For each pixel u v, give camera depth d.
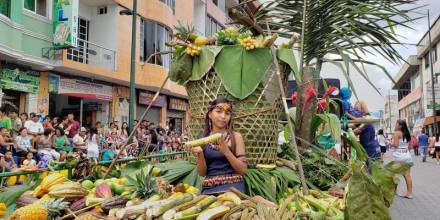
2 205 3.26
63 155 11.62
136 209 2.99
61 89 16.94
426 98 40.28
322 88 9.78
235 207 3.01
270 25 6.16
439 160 24.11
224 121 3.62
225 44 4.57
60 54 15.73
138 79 20.39
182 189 3.60
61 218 3.08
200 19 28.58
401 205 7.93
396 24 5.56
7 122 11.43
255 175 4.06
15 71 14.52
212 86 4.45
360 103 7.92
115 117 20.09
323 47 6.00
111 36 19.31
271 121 4.54
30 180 4.05
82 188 3.53
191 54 4.50
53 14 15.80
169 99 24.69
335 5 5.70
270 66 4.52
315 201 3.46
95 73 17.45
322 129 6.20
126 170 4.82
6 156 9.93
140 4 20.55
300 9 5.96
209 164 3.67
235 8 4.74
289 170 4.57
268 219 2.92
